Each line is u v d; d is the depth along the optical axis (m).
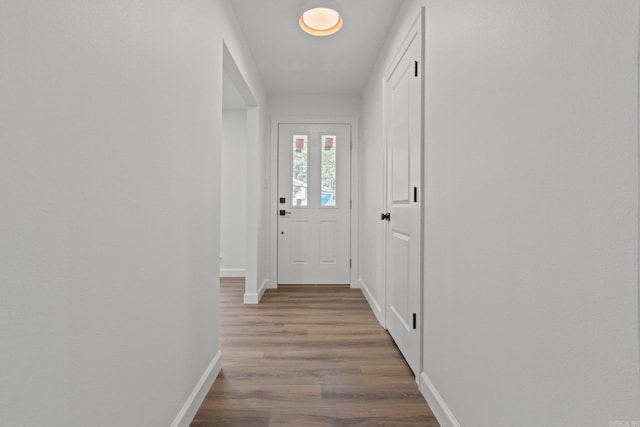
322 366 2.10
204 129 1.71
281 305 3.47
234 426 1.52
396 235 2.44
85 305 0.84
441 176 1.58
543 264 0.87
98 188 0.89
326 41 2.89
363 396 1.77
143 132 1.11
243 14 2.47
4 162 0.63
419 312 1.84
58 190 0.75
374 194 3.30
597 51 0.71
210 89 1.81
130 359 1.05
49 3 0.72
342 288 4.22
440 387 1.58
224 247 4.86
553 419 0.84
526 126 0.94
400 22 2.37
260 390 1.82
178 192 1.40
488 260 1.15
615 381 0.67
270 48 3.02
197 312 1.64
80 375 0.83
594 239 0.72
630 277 0.64
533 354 0.91
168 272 1.31
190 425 1.52
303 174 4.30
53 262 0.74
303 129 4.27
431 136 1.71
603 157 0.70
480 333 1.20
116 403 0.98
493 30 1.12
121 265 0.99
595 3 0.71
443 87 1.55
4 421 0.64
